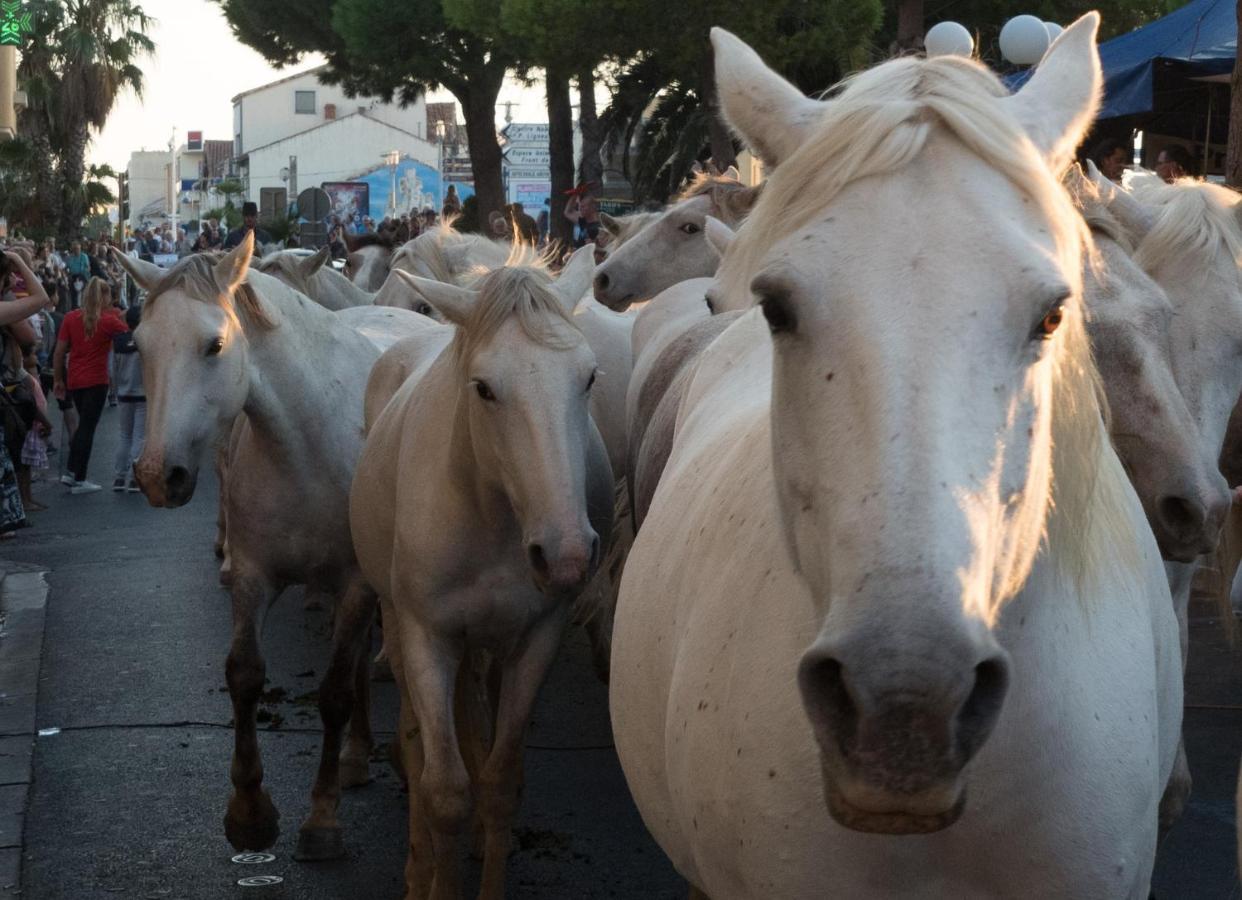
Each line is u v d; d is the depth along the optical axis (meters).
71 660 7.26
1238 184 7.84
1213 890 4.29
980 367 1.65
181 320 4.86
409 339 5.36
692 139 25.83
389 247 13.16
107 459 15.72
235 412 4.95
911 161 1.75
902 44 13.54
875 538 1.58
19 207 41.09
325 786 4.76
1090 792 1.98
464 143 83.56
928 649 1.53
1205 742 5.70
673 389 4.23
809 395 1.72
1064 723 1.96
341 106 89.81
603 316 6.86
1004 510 1.68
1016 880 1.98
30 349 11.94
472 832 4.77
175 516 11.96
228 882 4.53
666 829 2.65
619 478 6.45
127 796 5.30
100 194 43.47
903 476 1.59
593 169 27.36
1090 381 2.02
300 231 23.84
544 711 6.29
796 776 2.01
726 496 2.50
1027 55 8.70
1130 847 2.03
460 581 4.19
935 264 1.67
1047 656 1.95
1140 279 3.12
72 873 4.59
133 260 5.14
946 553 1.56
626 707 2.79
